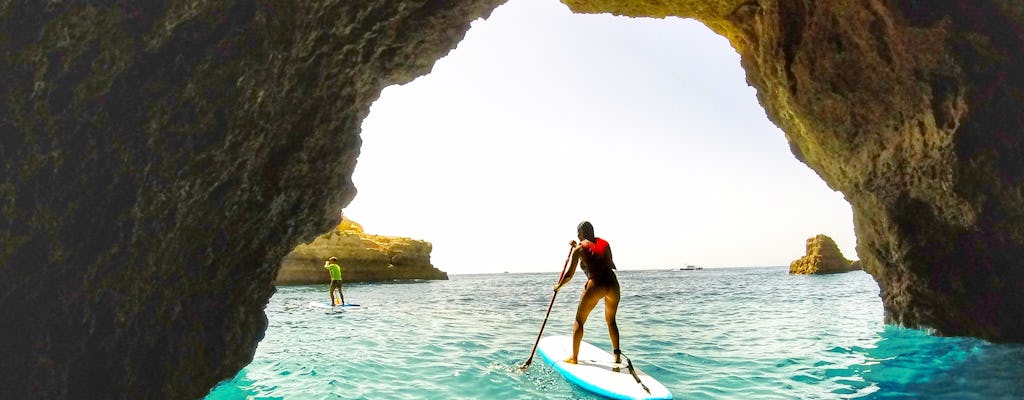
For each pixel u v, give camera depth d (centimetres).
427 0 488
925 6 641
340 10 414
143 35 296
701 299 1962
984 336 722
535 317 1326
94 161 297
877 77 717
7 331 275
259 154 412
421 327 1085
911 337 796
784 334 901
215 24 326
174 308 384
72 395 306
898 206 784
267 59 362
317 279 3812
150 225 334
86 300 307
